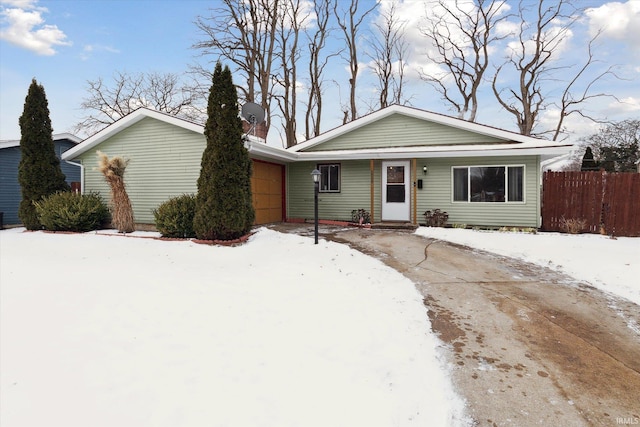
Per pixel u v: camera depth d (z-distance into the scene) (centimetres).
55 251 712
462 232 941
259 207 1153
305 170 1280
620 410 253
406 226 1071
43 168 1113
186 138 1034
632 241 842
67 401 236
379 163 1183
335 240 846
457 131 1162
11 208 1346
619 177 969
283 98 2255
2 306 399
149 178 1085
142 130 1088
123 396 243
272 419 226
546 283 541
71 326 350
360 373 286
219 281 516
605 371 304
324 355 312
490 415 244
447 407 251
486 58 2175
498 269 615
